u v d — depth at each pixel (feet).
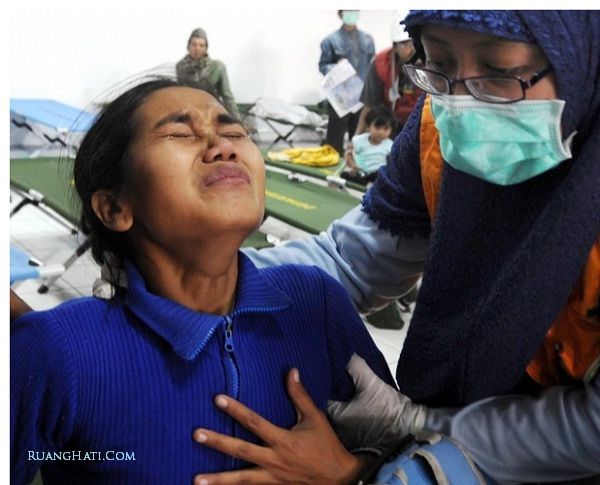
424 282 3.27
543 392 3.06
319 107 21.86
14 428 2.31
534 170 2.68
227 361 2.48
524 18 2.24
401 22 2.74
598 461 2.81
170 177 2.27
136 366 2.35
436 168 3.22
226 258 2.41
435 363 3.27
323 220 10.16
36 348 2.31
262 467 2.47
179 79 2.72
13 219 12.88
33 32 17.30
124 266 2.60
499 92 2.49
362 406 3.16
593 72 2.45
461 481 2.79
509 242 2.86
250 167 2.42
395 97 11.82
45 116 16.12
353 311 3.18
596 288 2.70
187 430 2.38
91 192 2.51
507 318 2.84
